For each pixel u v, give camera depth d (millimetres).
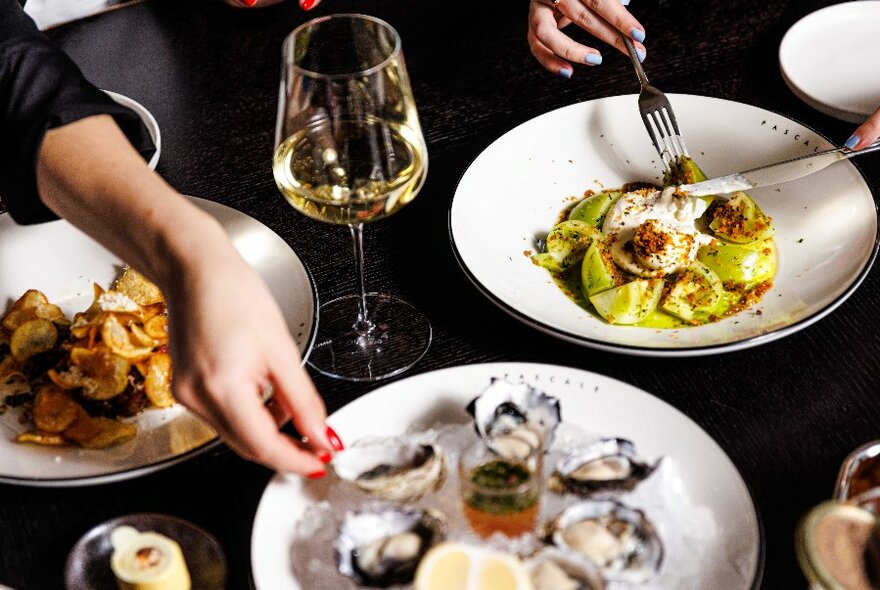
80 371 1105
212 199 1420
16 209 1174
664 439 978
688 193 1354
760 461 1026
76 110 1114
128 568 874
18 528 1003
